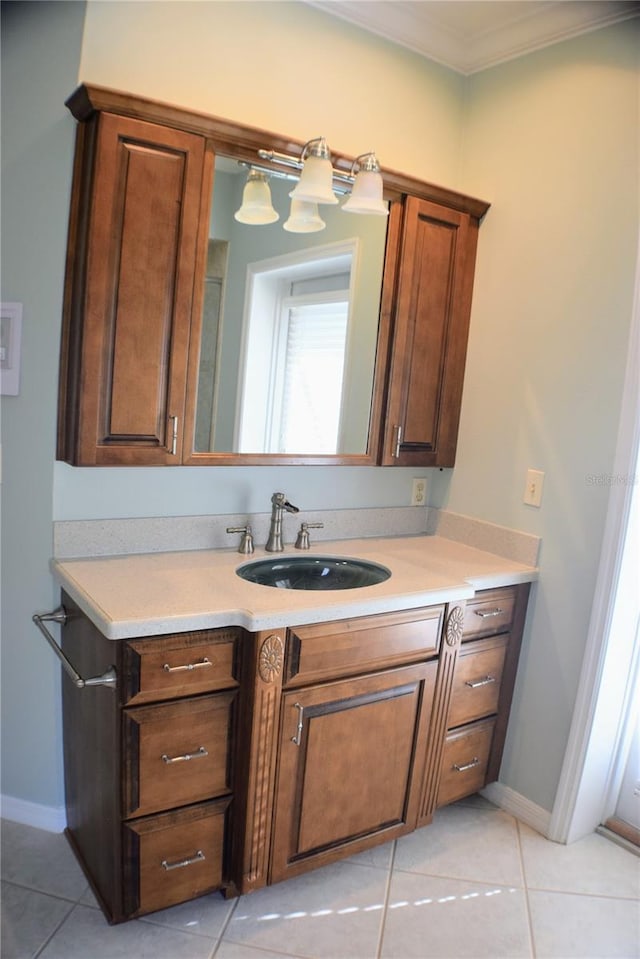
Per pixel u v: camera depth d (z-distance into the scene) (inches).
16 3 68.4
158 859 62.8
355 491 94.1
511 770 88.5
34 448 71.6
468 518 94.4
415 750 76.3
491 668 84.0
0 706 78.3
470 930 68.2
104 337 65.6
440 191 84.8
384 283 84.4
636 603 79.0
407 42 85.7
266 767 64.9
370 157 73.2
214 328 72.6
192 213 67.9
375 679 70.4
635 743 84.2
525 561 85.8
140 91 69.0
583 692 79.1
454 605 75.2
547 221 82.5
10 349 70.7
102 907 66.6
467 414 94.2
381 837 76.2
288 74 77.8
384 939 66.3
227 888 68.4
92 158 62.9
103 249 64.0
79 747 70.6
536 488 84.7
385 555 86.1
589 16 75.9
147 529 77.9
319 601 65.6
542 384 83.7
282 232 76.3
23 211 68.8
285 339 78.3
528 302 85.0
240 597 64.8
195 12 70.9
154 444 70.4
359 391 84.9
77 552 74.0
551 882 75.7
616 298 75.5
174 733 60.9
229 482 83.1
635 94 72.9
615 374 75.8
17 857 74.1
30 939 63.4
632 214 73.6
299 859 70.0
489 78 89.5
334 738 69.0
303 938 65.7
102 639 60.4
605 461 77.0
